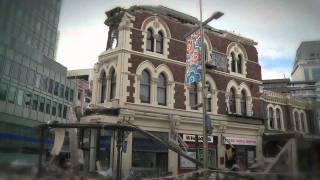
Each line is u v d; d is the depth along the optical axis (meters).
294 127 30.52
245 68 28.86
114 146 19.41
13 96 32.72
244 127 26.86
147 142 21.38
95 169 19.59
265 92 31.47
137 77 22.12
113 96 22.27
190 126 23.66
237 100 27.56
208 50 26.14
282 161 5.25
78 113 22.12
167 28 24.44
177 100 23.77
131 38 22.41
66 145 16.33
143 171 20.58
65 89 48.06
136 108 21.61
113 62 22.48
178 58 24.55
